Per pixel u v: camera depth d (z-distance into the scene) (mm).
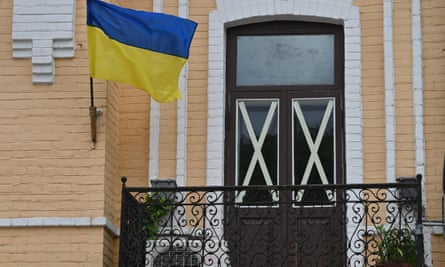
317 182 19516
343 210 17938
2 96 19125
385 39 19562
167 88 18500
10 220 18500
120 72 18312
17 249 18422
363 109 19422
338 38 20094
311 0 20000
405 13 19672
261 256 18656
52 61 19172
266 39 20297
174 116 19672
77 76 19125
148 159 19578
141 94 19953
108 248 18750
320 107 19906
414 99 19219
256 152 19781
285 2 20047
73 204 18562
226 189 17609
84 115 18938
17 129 18969
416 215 17812
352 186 17312
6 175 18766
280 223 18016
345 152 19328
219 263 17719
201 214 18984
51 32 19250
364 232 17969
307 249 18500
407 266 17453
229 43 20266
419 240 16922
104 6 18406
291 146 19750
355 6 19875
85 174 18672
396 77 19391
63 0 19406
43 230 18484
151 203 18125
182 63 18562
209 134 19547
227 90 20078
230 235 18297
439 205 18641
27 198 18641
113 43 18344
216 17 20078
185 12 20109
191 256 18359
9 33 19391
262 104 20047
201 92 19797
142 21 18562
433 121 19078
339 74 19938
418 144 18984
